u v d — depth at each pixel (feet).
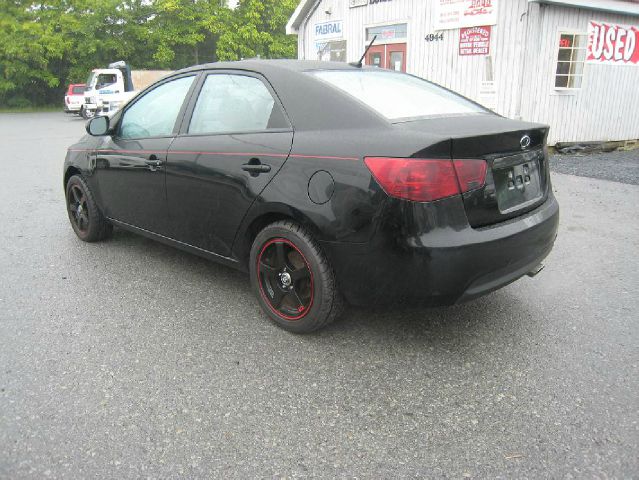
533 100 33.09
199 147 11.40
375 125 9.07
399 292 8.77
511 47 32.45
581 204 20.80
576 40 34.09
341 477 6.80
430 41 37.40
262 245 10.43
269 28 128.06
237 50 121.70
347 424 7.80
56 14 112.68
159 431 7.64
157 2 116.57
